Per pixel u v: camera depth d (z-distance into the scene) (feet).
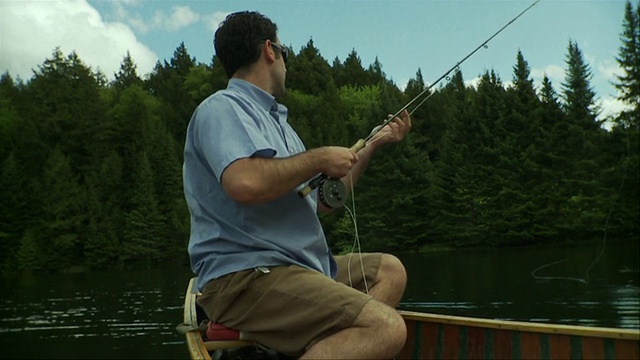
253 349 7.11
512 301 63.57
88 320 69.10
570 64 139.95
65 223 152.05
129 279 121.08
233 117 6.69
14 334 62.59
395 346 6.32
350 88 249.96
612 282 73.92
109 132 191.83
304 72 267.59
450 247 138.51
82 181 184.75
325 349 6.30
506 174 139.33
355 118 203.92
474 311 59.00
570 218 133.80
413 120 171.01
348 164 6.77
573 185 134.72
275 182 6.41
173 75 241.14
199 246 7.07
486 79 149.28
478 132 144.25
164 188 166.50
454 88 163.02
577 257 107.34
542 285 74.84
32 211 153.89
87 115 192.95
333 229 138.72
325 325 6.48
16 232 151.84
